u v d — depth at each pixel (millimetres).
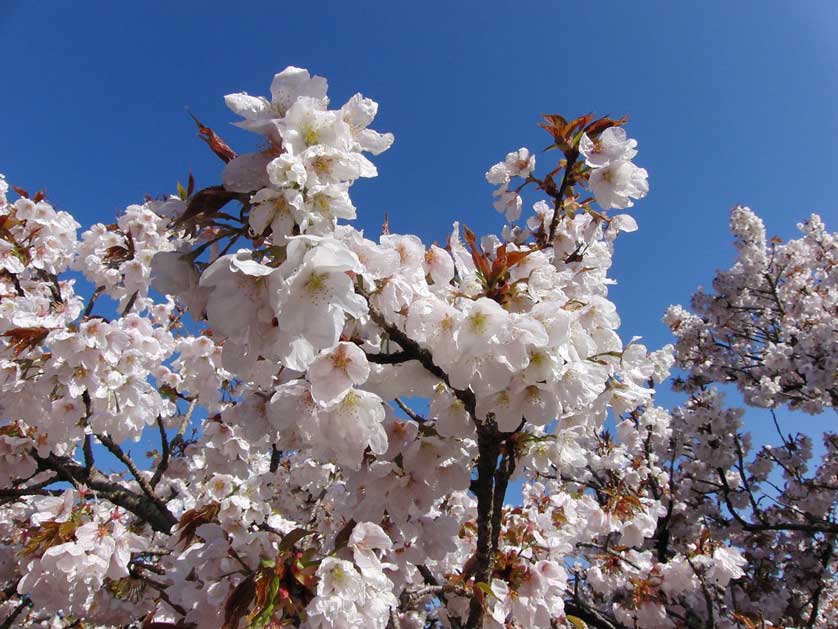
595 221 420
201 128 215
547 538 378
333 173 199
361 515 293
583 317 304
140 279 566
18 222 550
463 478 305
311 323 192
